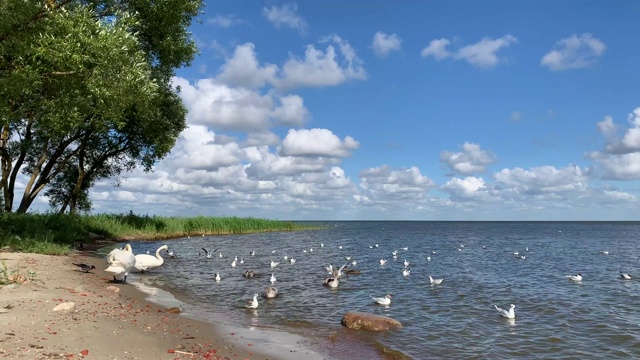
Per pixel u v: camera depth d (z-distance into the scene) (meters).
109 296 15.95
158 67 32.34
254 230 84.62
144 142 39.69
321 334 13.90
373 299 19.70
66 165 42.62
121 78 20.25
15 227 29.05
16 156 36.62
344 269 31.28
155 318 13.64
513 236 102.62
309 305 18.80
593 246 67.12
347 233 108.31
